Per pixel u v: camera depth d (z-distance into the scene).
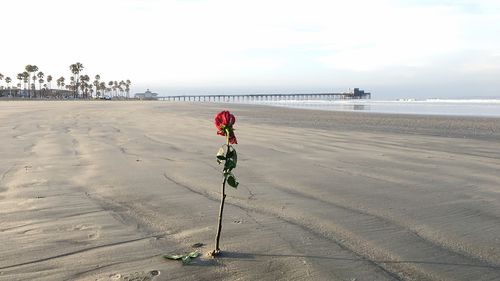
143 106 35.09
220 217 3.12
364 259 3.07
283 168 6.61
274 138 10.86
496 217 4.10
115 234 3.54
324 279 2.75
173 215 4.08
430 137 11.72
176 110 27.50
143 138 10.50
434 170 6.54
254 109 35.19
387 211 4.27
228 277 2.76
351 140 10.61
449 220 3.99
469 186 5.44
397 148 9.12
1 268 2.86
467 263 3.04
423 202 4.64
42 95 142.38
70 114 20.52
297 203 4.54
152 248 3.23
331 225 3.80
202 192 5.01
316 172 6.31
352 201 4.65
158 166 6.68
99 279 2.71
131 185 5.34
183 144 9.45
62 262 2.96
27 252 3.13
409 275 2.83
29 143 9.30
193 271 2.83
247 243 3.34
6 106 31.70
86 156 7.61
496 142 10.62
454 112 32.06
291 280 2.73
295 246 3.29
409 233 3.62
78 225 3.77
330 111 32.50
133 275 2.77
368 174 6.19
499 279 2.79
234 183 3.12
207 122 16.25
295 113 27.98
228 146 3.10
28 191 5.02
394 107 45.19
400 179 5.86
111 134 11.34
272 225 3.79
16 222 3.84
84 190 5.09
